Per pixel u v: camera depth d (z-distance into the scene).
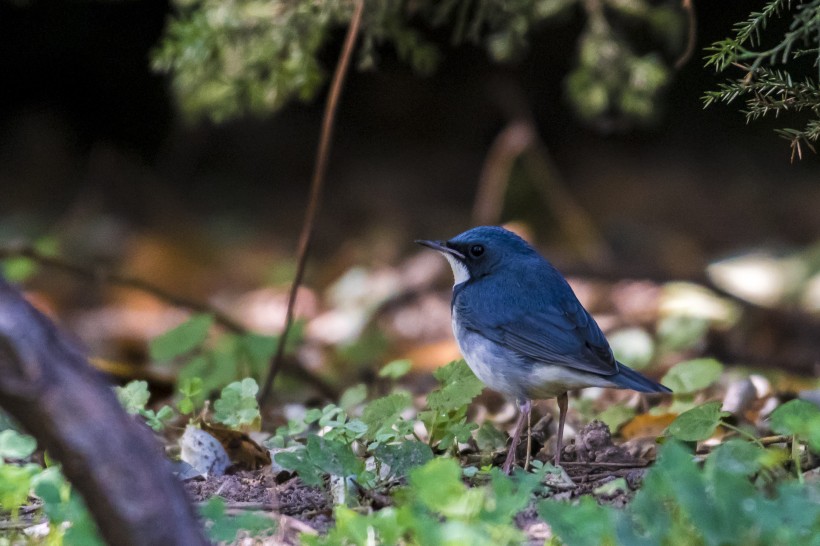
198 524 4.70
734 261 18.64
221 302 19.28
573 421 9.83
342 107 25.61
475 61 24.95
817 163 24.78
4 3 23.84
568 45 24.30
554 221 21.31
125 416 4.49
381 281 17.83
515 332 8.41
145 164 25.22
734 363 13.82
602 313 16.33
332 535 5.97
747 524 5.52
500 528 5.79
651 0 13.16
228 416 8.33
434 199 23.98
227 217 23.64
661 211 23.00
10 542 6.56
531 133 21.31
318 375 12.91
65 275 19.47
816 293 16.34
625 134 25.31
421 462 7.27
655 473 5.68
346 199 24.30
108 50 24.86
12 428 8.06
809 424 6.46
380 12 11.02
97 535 5.66
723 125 25.28
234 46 10.91
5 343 4.23
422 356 14.23
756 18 7.70
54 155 25.00
